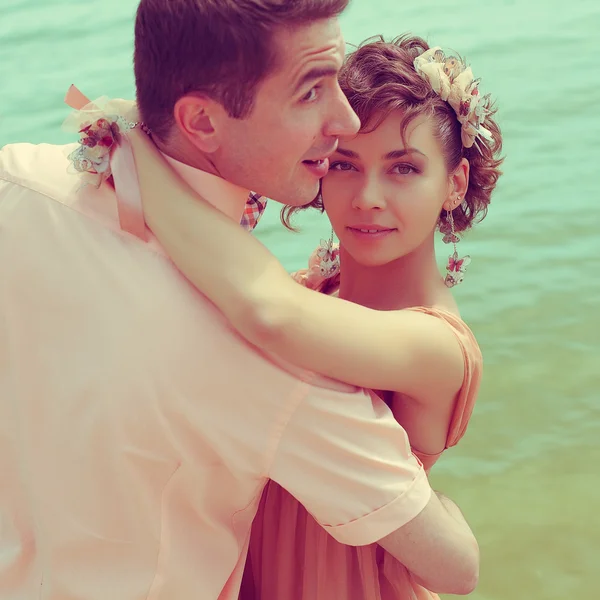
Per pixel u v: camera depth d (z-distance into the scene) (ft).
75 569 5.67
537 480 13.25
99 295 5.40
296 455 5.54
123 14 34.65
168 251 5.38
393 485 5.69
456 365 6.22
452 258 7.23
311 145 5.54
